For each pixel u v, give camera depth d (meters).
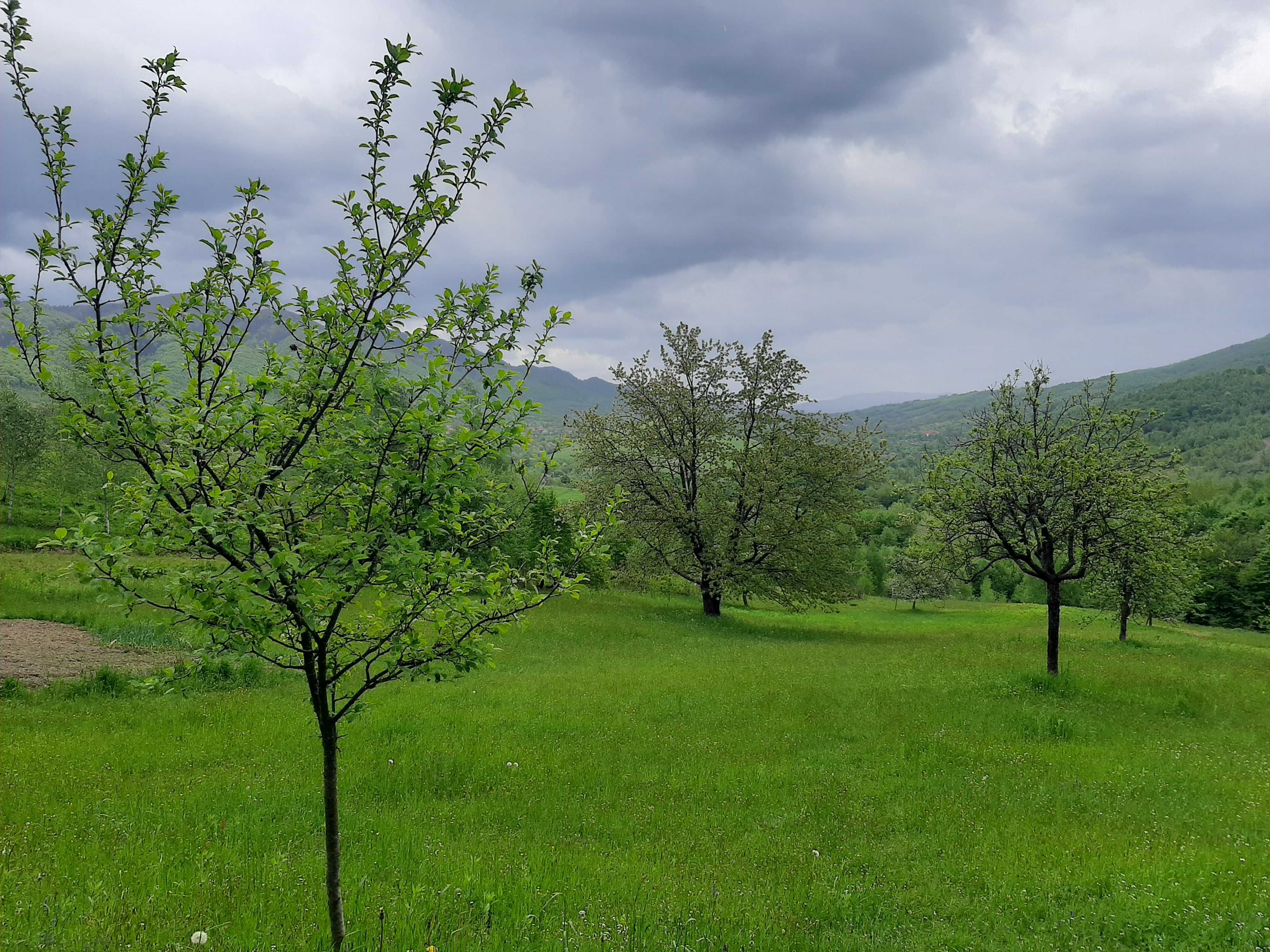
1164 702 17.86
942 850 8.91
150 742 11.79
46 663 16.48
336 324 4.76
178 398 4.51
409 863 7.57
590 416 38.09
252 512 4.20
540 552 5.88
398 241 4.78
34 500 54.16
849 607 68.75
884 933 6.86
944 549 21.19
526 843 8.59
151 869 6.76
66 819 8.19
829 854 8.77
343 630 5.10
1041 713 16.16
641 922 6.48
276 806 9.20
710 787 11.08
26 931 5.25
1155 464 19.94
